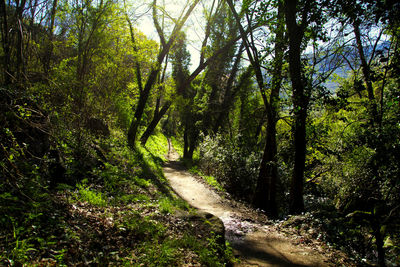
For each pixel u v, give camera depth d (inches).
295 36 327.3
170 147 1614.2
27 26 210.5
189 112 1106.7
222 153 619.8
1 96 168.7
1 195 144.8
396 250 263.0
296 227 313.7
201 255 185.3
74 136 293.1
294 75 333.1
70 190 228.1
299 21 331.3
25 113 182.4
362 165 387.5
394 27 238.2
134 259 158.7
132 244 174.4
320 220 311.4
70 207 186.2
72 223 166.7
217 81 995.3
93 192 241.4
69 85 262.7
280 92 399.9
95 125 428.5
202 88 1171.3
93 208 207.3
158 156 882.8
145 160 560.7
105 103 453.1
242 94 924.0
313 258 232.2
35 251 128.9
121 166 382.9
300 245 263.4
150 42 609.3
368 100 369.7
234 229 304.3
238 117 1045.8
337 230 294.0
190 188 497.0
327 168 549.6
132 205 253.8
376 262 248.5
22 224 139.4
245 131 949.8
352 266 226.2
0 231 129.2
